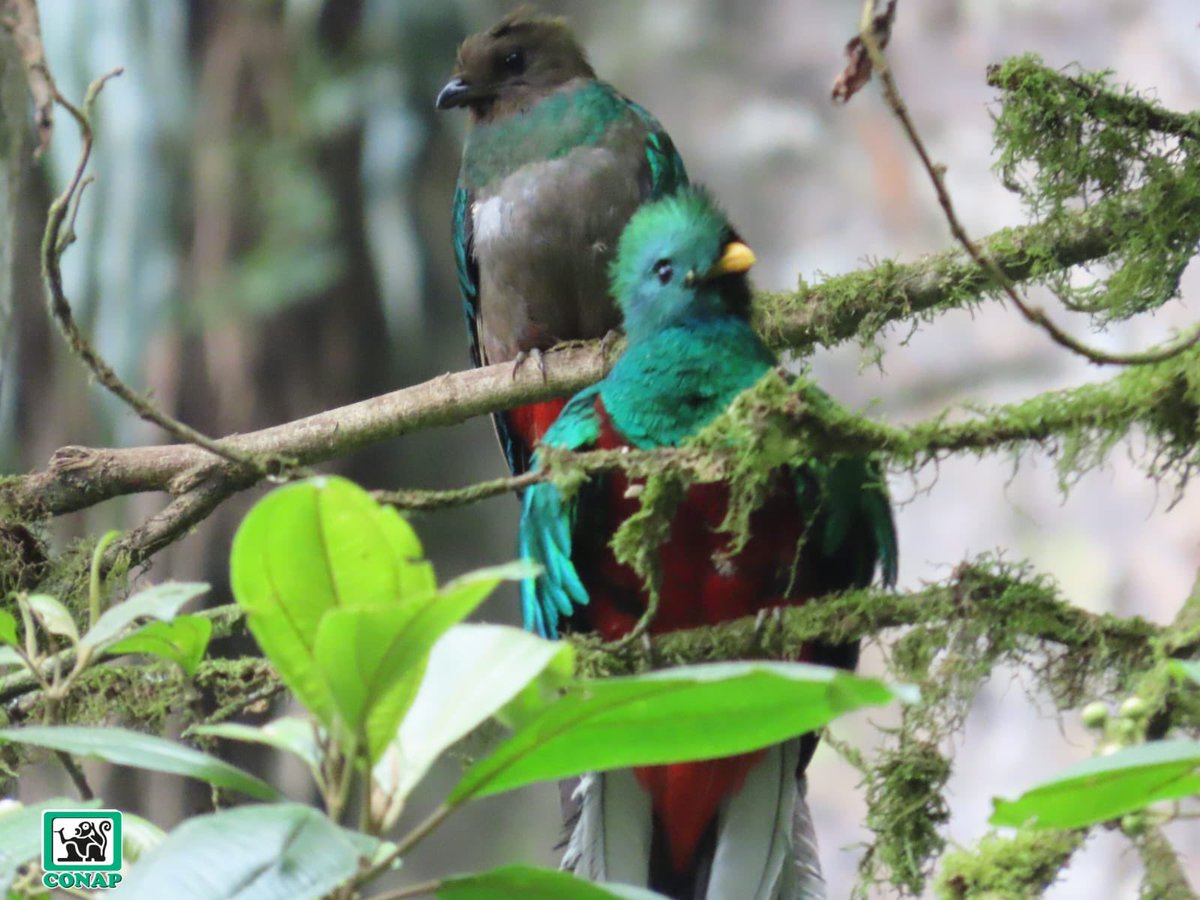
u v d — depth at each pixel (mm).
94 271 19875
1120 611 22656
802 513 7945
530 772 4105
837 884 22047
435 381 9938
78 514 18812
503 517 22172
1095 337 23891
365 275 21312
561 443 8094
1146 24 25141
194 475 9016
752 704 3934
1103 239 8453
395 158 21297
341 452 9570
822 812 22375
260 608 3910
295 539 3848
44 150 7410
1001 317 24656
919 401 24781
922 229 26016
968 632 6941
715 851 7719
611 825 7746
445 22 21844
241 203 20781
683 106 26922
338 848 3650
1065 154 8250
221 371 20406
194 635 5289
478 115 12961
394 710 3904
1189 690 5953
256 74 21031
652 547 7012
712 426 6801
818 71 26828
